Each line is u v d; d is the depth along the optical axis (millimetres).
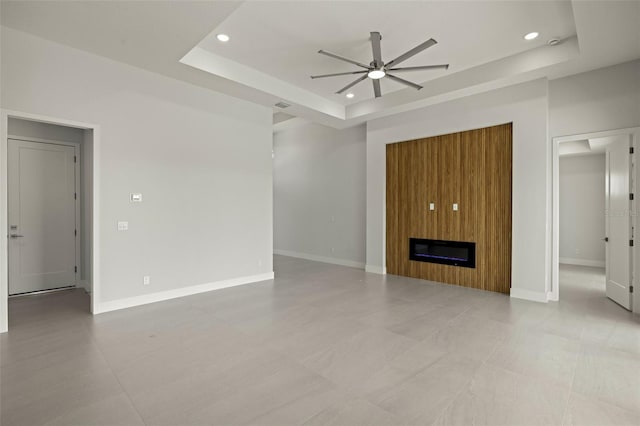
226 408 2090
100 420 1965
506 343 3115
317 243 8062
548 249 4535
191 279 4832
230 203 5320
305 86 5426
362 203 7078
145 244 4340
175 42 3562
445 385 2377
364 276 6172
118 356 2809
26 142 4688
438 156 5629
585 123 4270
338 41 3908
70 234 5098
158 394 2240
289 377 2480
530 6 3186
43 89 3521
